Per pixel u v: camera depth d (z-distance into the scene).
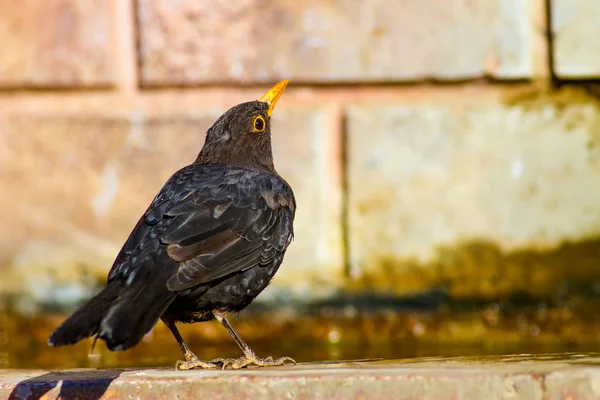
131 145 12.12
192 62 12.05
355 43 11.91
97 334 5.93
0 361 10.30
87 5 12.07
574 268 11.88
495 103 11.91
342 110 11.96
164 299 6.48
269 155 8.84
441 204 11.95
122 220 12.16
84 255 12.18
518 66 11.84
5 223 12.19
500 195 11.91
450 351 10.32
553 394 5.96
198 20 11.99
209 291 7.18
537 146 11.91
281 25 11.95
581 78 11.83
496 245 11.93
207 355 10.48
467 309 11.88
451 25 11.85
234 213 7.31
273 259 7.63
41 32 12.11
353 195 11.98
